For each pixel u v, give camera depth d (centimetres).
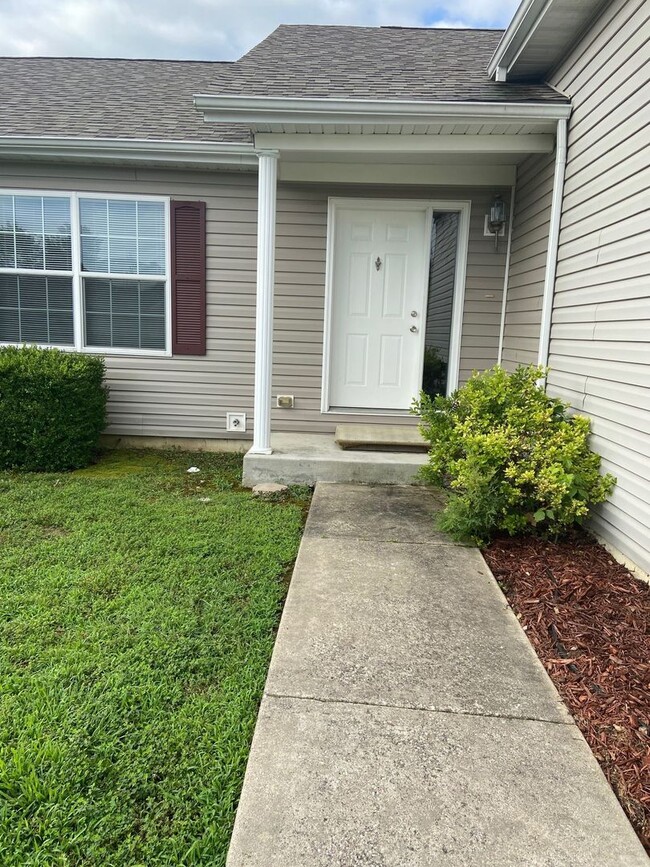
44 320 600
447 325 594
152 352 603
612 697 215
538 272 471
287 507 435
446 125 424
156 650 239
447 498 443
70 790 169
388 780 174
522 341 511
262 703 209
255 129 441
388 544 362
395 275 587
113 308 598
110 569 315
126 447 625
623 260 333
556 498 342
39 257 586
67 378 519
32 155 547
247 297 590
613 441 344
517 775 178
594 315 369
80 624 259
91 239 583
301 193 566
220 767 180
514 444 365
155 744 188
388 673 229
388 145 452
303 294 584
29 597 281
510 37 416
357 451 523
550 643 252
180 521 393
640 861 150
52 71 741
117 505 424
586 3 356
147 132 554
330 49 583
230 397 609
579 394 392
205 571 317
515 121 417
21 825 157
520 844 153
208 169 565
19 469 527
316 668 231
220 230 579
